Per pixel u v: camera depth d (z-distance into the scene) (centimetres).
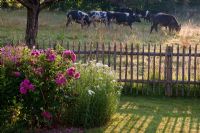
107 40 2575
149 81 1355
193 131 973
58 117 968
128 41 2430
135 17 3738
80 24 3744
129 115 1097
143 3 5394
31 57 907
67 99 940
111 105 1016
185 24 3988
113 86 1037
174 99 1311
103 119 991
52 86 894
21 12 4178
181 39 2722
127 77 1489
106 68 1059
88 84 988
